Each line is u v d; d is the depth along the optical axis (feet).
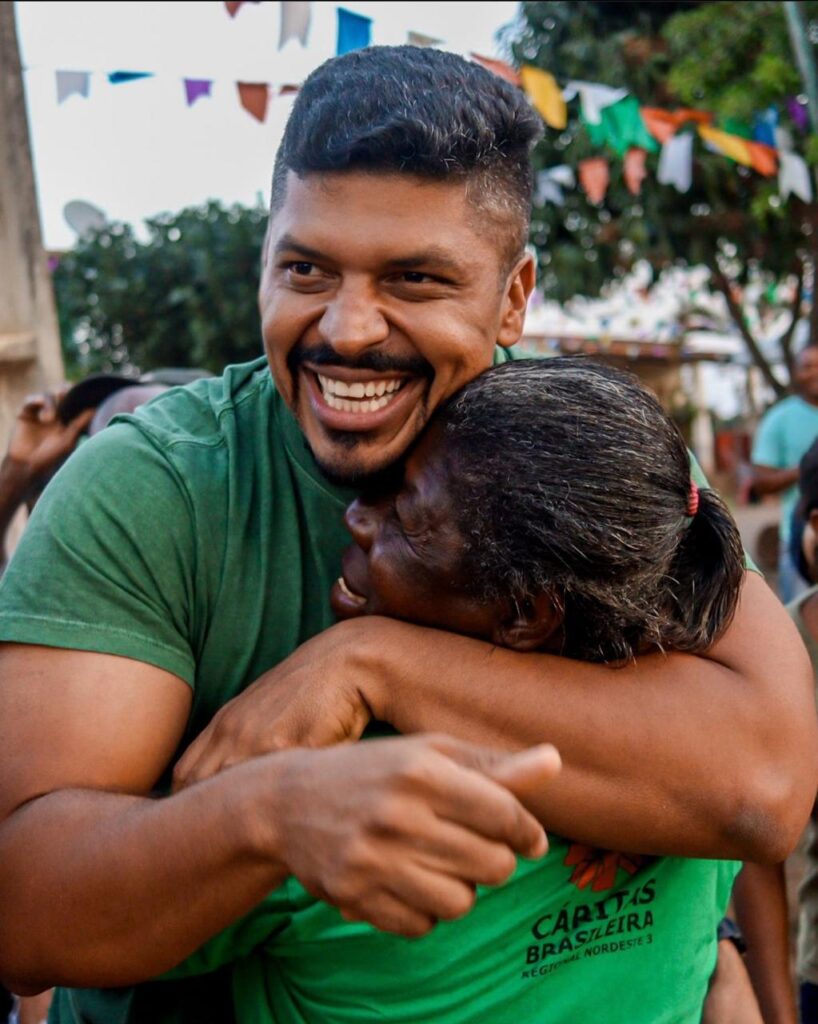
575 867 4.15
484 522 3.75
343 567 4.27
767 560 20.16
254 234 32.94
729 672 4.19
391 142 3.78
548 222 27.89
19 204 11.17
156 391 8.79
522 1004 4.17
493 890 4.02
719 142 15.61
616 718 3.90
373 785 2.93
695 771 3.91
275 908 4.02
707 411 61.77
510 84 4.26
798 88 21.12
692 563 4.19
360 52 4.13
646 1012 4.38
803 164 16.46
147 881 3.34
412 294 3.96
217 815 3.24
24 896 3.53
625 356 54.90
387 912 2.97
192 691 4.24
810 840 6.59
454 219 3.92
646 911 4.37
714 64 22.39
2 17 11.00
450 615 4.00
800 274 31.12
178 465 4.24
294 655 4.09
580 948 4.25
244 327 33.14
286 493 4.41
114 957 3.48
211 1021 4.55
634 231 27.22
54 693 3.83
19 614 3.93
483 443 3.79
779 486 16.63
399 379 4.09
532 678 3.93
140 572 4.04
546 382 3.88
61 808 3.59
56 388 10.27
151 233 34.01
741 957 6.02
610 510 3.68
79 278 33.94
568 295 29.37
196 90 10.91
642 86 24.70
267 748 3.82
